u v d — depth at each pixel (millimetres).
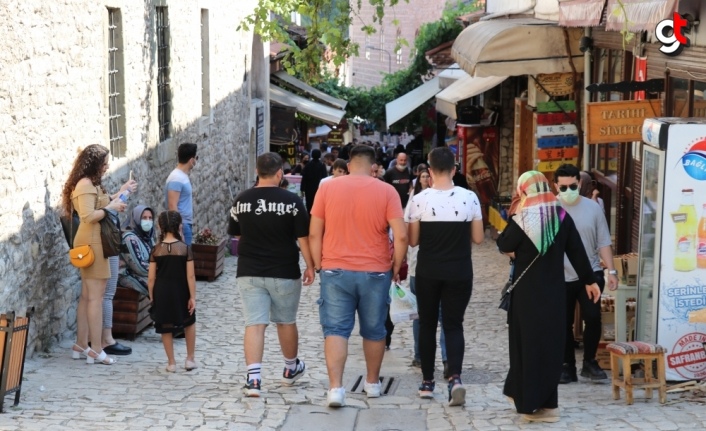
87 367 9195
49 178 9859
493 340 10930
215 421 7160
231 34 19797
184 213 12562
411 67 32469
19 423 6797
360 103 33125
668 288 8031
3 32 8625
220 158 18844
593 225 8516
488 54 14453
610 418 7051
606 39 13266
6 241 8734
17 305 9008
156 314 9180
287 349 8461
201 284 14570
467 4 32375
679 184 7930
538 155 15414
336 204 7707
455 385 7590
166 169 14586
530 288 7047
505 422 7086
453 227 7688
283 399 7980
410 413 7598
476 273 15438
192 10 16297
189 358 9352
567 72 14797
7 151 8766
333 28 15852
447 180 7797
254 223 8008
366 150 7809
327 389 8492
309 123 33531
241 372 9305
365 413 7594
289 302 8203
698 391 7949
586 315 8562
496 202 19500
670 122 7973
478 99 23875
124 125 12469
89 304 9328
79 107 10727
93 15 11141
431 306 7891
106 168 9414
